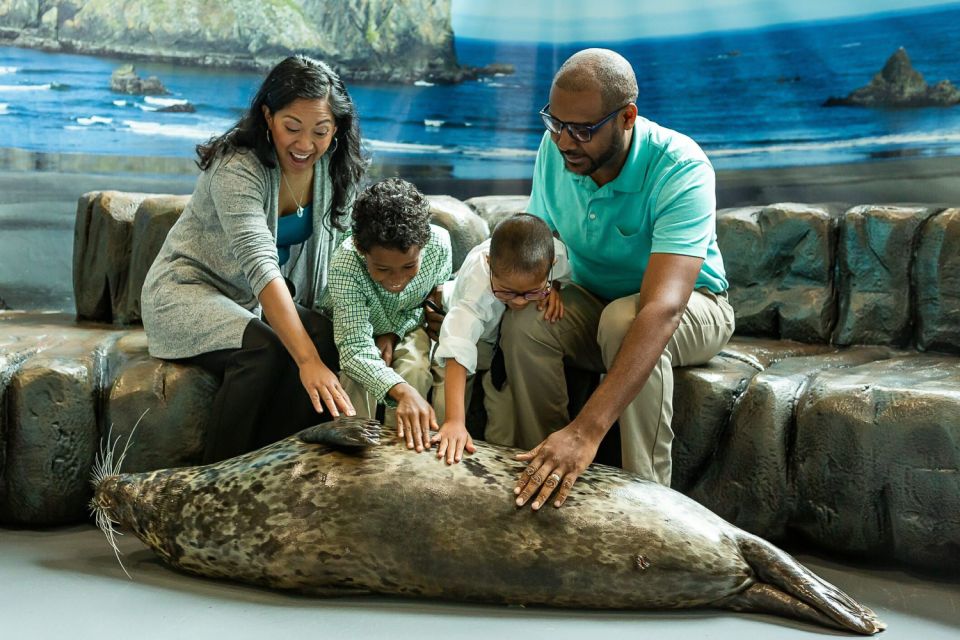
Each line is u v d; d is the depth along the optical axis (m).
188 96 5.66
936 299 3.88
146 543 3.11
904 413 3.10
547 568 2.75
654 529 2.78
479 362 3.44
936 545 3.09
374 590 2.86
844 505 3.21
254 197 3.34
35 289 5.30
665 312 2.97
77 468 3.48
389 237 2.96
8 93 5.25
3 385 3.44
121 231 4.29
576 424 2.86
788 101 5.42
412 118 6.00
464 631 2.61
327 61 5.88
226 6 5.68
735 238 4.21
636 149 3.26
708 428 3.43
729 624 2.72
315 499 2.82
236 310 3.44
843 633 2.67
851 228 4.03
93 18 5.39
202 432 3.51
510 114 6.11
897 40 4.98
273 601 2.82
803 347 4.04
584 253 3.55
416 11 5.95
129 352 3.71
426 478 2.81
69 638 2.51
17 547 3.29
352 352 3.19
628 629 2.66
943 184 4.97
